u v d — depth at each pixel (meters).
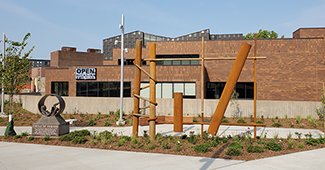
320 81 28.98
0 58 20.62
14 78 18.81
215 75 31.09
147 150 10.24
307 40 29.38
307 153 9.88
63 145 11.38
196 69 28.16
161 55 33.41
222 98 7.71
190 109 21.19
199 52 31.73
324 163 8.50
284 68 29.72
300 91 29.38
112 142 11.60
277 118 19.38
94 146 11.02
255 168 7.91
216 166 8.12
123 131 14.72
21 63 19.05
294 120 18.64
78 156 9.42
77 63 54.56
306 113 19.31
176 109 9.19
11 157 9.33
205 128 15.88
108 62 40.97
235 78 7.74
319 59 29.09
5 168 8.00
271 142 10.59
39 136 12.97
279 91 29.77
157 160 8.85
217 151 10.09
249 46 7.84
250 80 30.36
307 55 29.33
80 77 31.66
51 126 12.94
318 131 14.81
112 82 31.22
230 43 30.78
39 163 8.53
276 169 7.81
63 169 7.86
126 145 11.05
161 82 29.03
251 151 9.95
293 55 29.59
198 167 8.02
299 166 8.14
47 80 38.28
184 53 32.22
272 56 29.97
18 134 13.95
